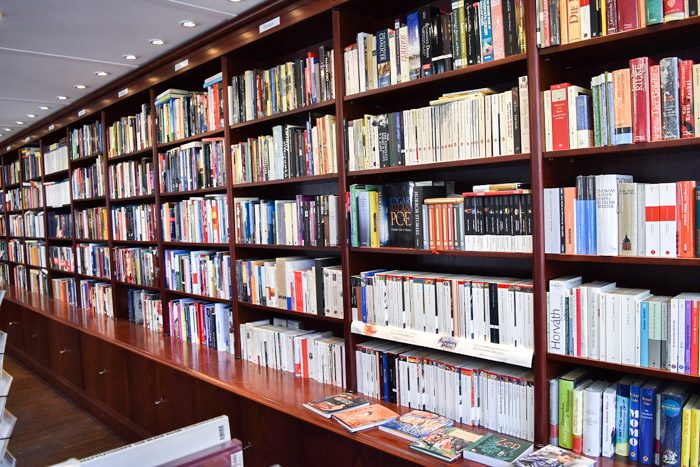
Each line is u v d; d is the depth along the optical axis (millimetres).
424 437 2010
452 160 2117
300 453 2543
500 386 2053
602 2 1697
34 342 5598
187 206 3652
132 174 4277
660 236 1629
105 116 4578
